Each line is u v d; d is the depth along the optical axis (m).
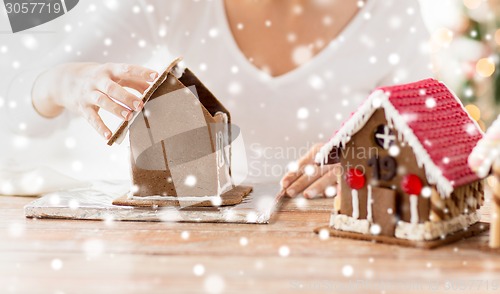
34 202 1.25
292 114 1.77
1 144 1.86
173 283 0.84
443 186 0.96
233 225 1.14
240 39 1.75
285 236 1.06
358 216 1.05
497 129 0.95
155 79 1.20
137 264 0.92
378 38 1.78
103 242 1.04
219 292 0.81
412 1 1.82
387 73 1.82
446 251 0.97
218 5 1.76
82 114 1.42
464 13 2.73
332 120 1.79
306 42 1.74
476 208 1.12
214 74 1.79
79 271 0.90
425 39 1.83
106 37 1.87
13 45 1.99
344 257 0.95
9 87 1.73
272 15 1.72
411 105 1.01
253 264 0.92
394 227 1.02
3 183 1.44
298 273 0.88
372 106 1.00
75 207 1.20
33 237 1.07
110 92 1.23
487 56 2.73
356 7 1.77
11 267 0.92
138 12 1.89
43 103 1.65
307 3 1.72
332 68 1.75
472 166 0.96
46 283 0.85
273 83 1.74
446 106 1.08
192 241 1.04
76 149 2.13
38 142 2.02
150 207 1.19
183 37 1.83
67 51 1.82
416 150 0.97
